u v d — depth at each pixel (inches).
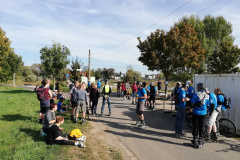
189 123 305.6
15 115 331.9
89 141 225.5
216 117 254.4
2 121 286.0
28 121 291.0
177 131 257.8
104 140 234.1
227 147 218.8
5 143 193.8
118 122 333.1
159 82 817.5
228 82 298.0
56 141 199.8
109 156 184.7
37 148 179.3
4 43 1167.6
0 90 995.3
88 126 295.9
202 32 1089.4
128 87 684.7
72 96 328.2
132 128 295.9
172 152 202.1
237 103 279.1
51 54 931.3
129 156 189.0
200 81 363.9
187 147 217.5
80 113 400.8
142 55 834.2
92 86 387.5
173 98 416.2
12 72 1562.5
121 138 245.3
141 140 239.6
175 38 741.3
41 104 276.1
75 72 1053.8
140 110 294.7
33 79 2332.7
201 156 192.1
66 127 273.0
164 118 373.4
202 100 221.0
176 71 1104.8
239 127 273.4
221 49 828.0
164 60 780.0
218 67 804.6
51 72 950.4
